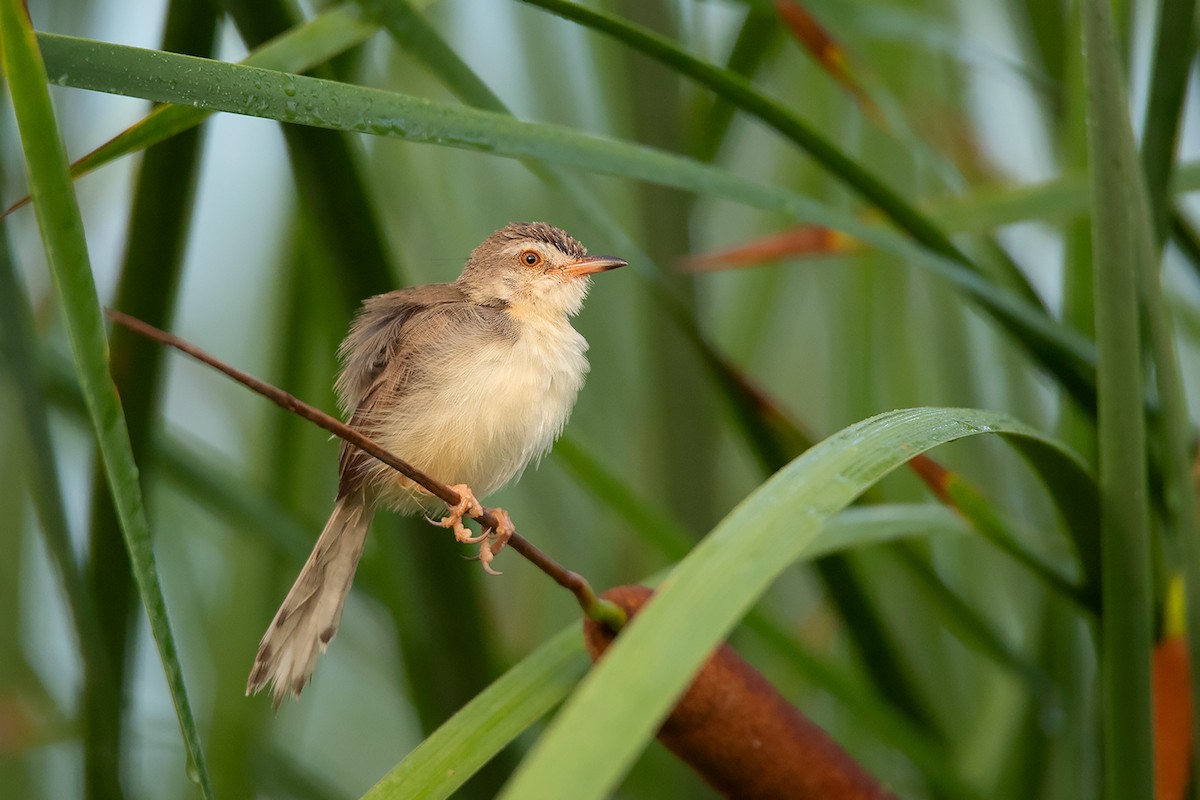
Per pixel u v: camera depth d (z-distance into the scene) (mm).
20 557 4164
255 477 4176
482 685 4102
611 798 4156
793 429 4105
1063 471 4035
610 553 4191
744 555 3969
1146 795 4035
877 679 4129
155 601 3994
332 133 4070
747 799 4043
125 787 4082
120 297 4078
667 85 4156
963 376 4172
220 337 4215
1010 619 4180
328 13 4059
